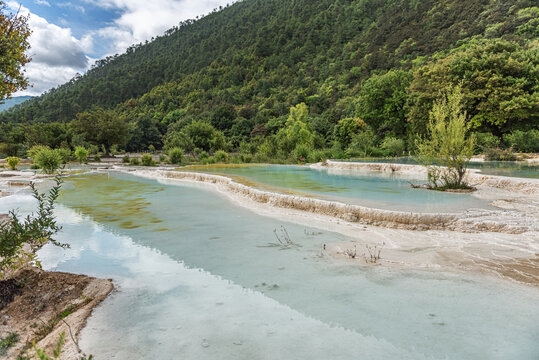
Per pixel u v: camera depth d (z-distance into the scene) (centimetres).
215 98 10969
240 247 528
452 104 1035
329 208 737
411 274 398
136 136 7650
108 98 14350
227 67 14050
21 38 655
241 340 262
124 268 440
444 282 371
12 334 295
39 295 367
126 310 318
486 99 2181
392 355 238
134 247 535
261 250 511
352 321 292
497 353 238
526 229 523
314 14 14712
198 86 13388
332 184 1139
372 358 235
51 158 2189
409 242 528
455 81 2309
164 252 507
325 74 10125
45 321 315
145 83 15738
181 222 709
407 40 8338
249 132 7300
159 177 1836
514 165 1579
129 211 838
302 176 1473
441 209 659
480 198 809
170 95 13100
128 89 14962
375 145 3403
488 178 1048
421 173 1502
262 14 18762
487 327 275
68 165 3159
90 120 5481
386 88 3556
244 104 10306
